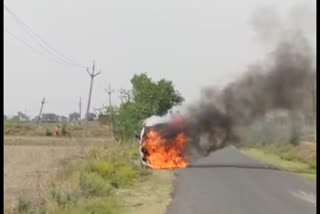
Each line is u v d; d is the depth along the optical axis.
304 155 52.00
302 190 27.22
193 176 34.94
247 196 24.52
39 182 25.66
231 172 38.16
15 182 29.70
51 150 61.91
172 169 40.84
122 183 28.83
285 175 36.31
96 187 23.48
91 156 37.47
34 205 17.36
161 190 27.05
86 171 28.39
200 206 21.28
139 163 39.81
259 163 48.72
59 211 17.67
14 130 105.38
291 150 59.66
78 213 17.91
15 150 61.94
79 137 94.88
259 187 28.47
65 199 19.12
